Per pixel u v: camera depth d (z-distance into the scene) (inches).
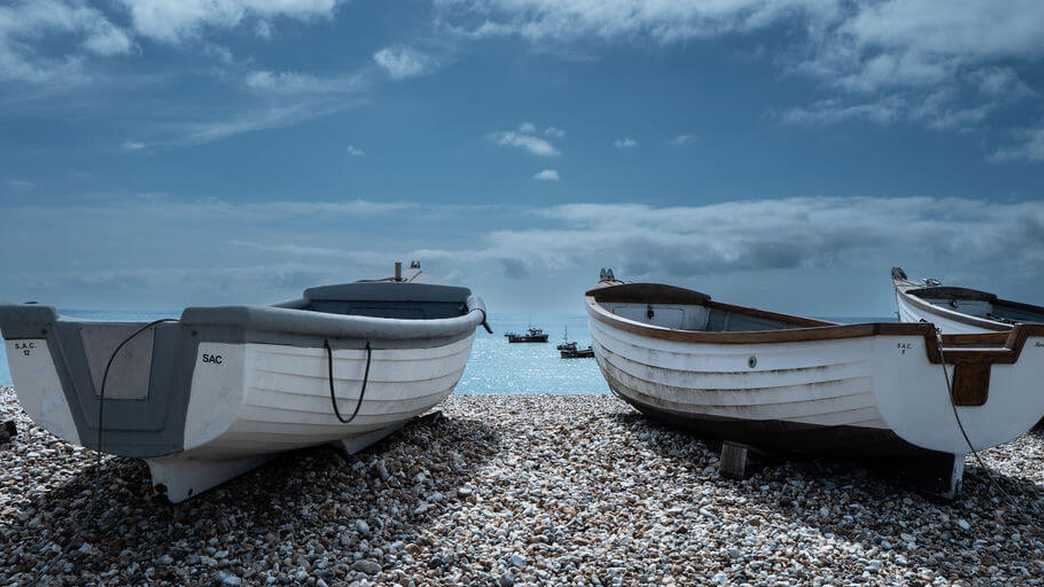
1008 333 313.9
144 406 235.0
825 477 332.8
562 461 357.7
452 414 466.9
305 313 243.1
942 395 295.3
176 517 254.2
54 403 244.5
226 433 232.8
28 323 243.9
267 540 242.2
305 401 255.4
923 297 687.1
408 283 452.4
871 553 251.0
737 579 227.0
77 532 245.1
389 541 248.8
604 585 221.1
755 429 345.7
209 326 227.3
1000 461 385.4
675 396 381.4
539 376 1621.6
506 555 237.8
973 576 236.1
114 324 235.5
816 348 304.2
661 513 285.7
